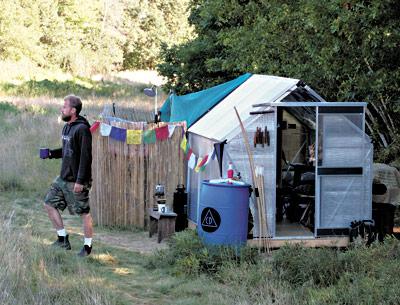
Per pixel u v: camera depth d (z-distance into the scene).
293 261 9.82
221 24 23.44
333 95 15.55
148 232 13.90
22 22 54.62
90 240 10.67
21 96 40.09
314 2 12.34
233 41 18.78
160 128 14.23
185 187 14.44
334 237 11.94
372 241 11.57
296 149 14.62
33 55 55.09
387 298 8.12
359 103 11.88
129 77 63.06
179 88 28.17
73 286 8.49
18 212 14.38
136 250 12.05
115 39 72.56
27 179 17.44
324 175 11.89
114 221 14.17
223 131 12.23
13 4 53.75
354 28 11.59
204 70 27.20
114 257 10.99
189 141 14.66
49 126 25.72
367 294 8.30
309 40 13.95
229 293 9.05
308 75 15.34
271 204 11.72
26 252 9.72
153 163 14.25
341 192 11.97
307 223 12.57
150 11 76.31
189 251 10.72
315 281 9.51
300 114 13.77
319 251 10.20
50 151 10.98
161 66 29.25
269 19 17.42
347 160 11.95
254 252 10.72
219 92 15.46
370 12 11.15
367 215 12.05
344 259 9.84
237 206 10.91
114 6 75.94
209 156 12.52
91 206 14.19
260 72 18.23
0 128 24.97
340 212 11.97
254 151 11.82
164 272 10.34
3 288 7.91
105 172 14.16
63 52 59.44
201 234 11.16
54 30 59.59
